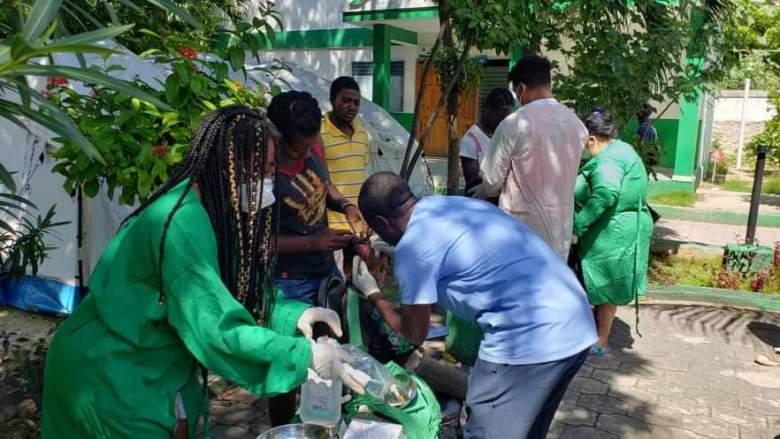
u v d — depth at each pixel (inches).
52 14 62.4
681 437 150.9
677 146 490.6
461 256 95.4
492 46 229.0
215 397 163.6
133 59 187.2
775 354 200.2
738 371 189.6
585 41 248.4
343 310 116.3
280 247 118.6
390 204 99.3
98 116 126.8
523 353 94.3
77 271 215.6
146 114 126.8
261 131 80.6
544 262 97.6
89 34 62.8
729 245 295.9
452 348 162.7
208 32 157.6
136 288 76.6
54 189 214.1
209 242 75.7
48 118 65.3
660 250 327.0
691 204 481.4
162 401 77.5
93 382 75.7
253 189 80.5
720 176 636.7
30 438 141.8
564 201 155.5
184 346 79.7
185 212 75.0
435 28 542.3
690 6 279.1
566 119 154.1
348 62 593.3
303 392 94.7
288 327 95.0
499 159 155.6
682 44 254.5
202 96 133.4
